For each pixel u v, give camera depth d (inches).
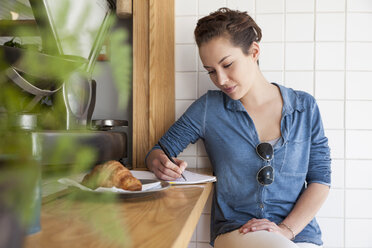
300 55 60.6
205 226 61.7
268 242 37.9
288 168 49.0
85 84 42.5
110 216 19.6
